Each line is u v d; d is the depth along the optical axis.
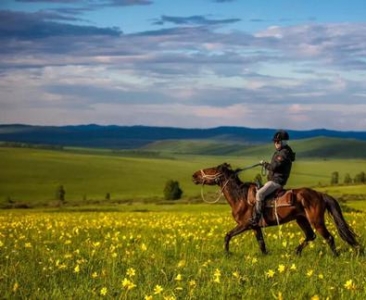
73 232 21.55
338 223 14.76
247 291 9.60
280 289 9.75
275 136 15.53
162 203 94.62
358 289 9.55
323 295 9.38
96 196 197.38
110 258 13.91
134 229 23.70
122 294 9.31
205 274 11.46
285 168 15.45
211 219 29.36
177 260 14.08
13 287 10.02
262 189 15.27
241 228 15.55
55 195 193.00
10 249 16.81
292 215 15.03
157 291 8.90
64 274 11.85
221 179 16.08
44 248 16.72
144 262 13.42
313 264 12.71
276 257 14.34
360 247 14.52
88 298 9.41
